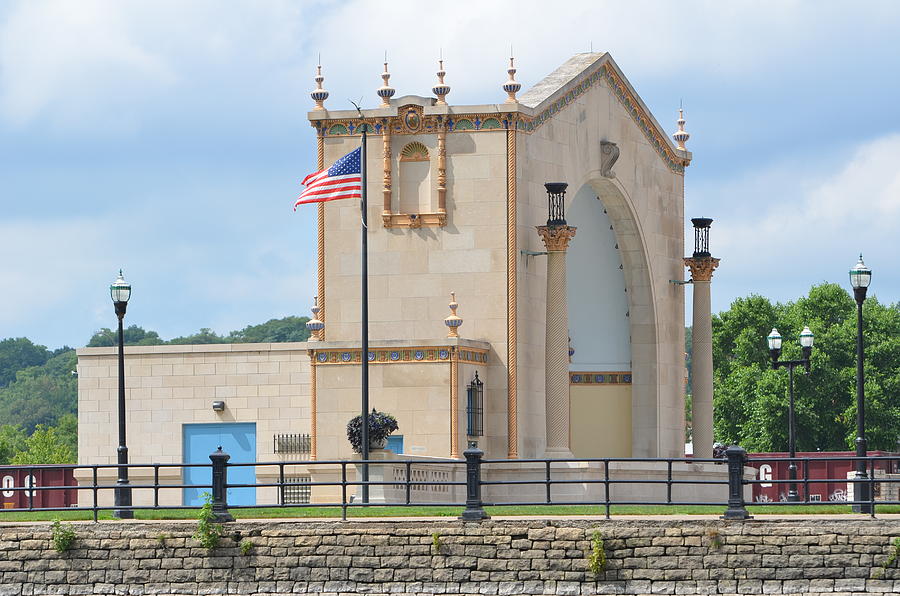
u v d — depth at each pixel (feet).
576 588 201.98
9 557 209.36
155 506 211.82
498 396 300.20
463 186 303.48
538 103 308.60
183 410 332.39
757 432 559.79
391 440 293.02
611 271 351.05
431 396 291.17
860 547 200.85
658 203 355.97
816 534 201.36
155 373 334.44
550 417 302.45
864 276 245.45
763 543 201.67
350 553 205.36
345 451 295.07
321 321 307.17
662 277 354.95
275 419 328.29
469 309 302.25
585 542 202.59
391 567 204.64
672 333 358.43
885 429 542.98
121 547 208.03
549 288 302.45
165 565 207.31
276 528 206.69
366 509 233.14
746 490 350.02
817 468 402.31
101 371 336.29
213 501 208.64
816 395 549.13
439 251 303.89
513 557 203.21
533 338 306.35
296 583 205.36
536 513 226.99
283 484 206.80
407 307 304.71
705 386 353.10
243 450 329.11
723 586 201.16
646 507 249.55
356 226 307.78
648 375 349.41
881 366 554.87
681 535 202.28
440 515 219.61
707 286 354.13
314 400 297.33
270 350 329.72
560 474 295.89
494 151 302.66
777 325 583.99
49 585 208.23
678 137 370.94
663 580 201.98
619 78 341.00
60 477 339.77
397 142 306.76
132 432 334.65
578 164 323.37
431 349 291.38
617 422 351.05
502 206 301.84
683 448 362.33
